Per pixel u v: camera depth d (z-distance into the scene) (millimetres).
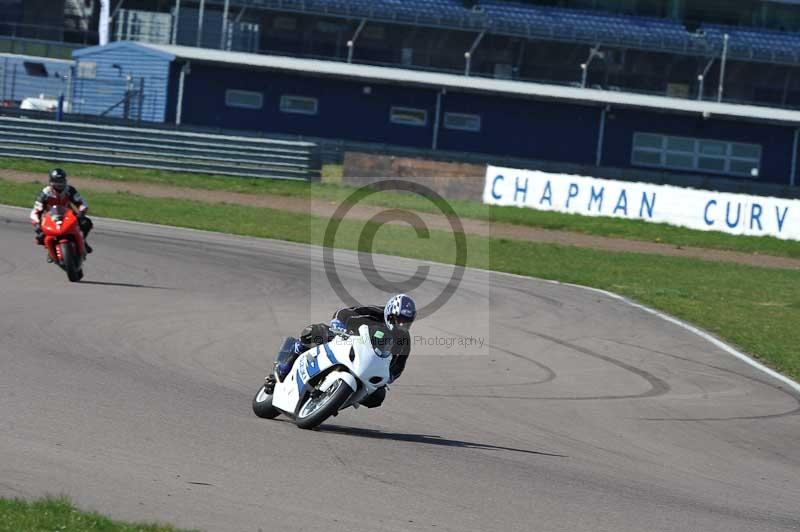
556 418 38875
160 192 121125
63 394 32719
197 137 135875
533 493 27109
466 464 29734
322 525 22328
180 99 184500
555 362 50812
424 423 35688
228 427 31031
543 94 192125
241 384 38875
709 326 66312
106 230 85250
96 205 102000
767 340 62500
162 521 21516
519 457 31750
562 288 79000
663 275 93875
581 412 40375
